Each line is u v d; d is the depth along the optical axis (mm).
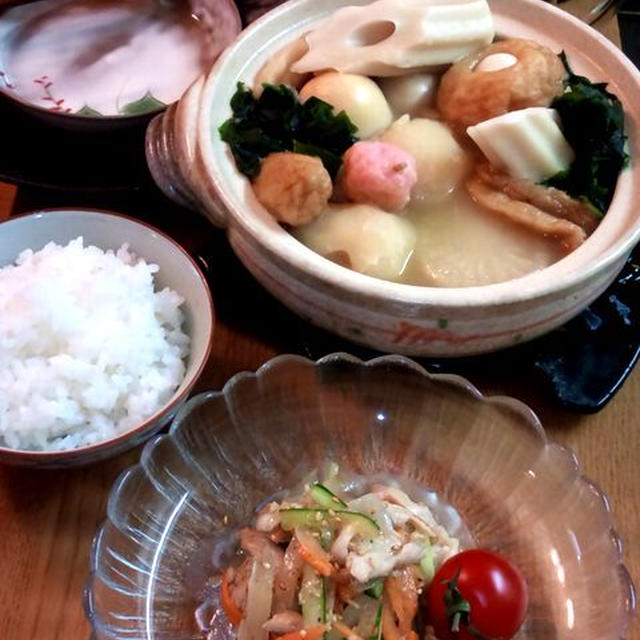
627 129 361
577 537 319
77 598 311
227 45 417
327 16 394
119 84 438
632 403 360
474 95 358
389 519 305
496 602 285
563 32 388
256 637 290
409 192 347
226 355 369
